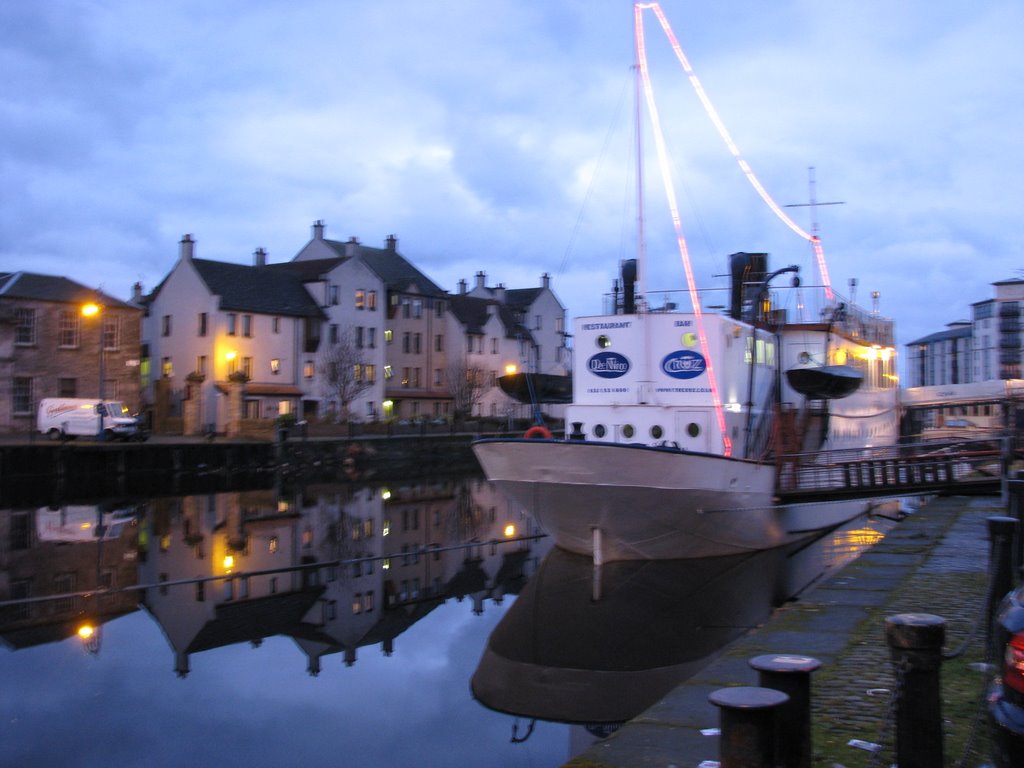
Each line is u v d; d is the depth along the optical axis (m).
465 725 11.03
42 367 50.16
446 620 16.69
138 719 11.20
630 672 13.06
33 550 24.83
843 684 7.54
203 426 56.38
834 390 20.19
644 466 17.00
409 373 72.69
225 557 23.70
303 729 10.94
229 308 58.91
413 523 30.83
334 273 65.31
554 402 21.61
